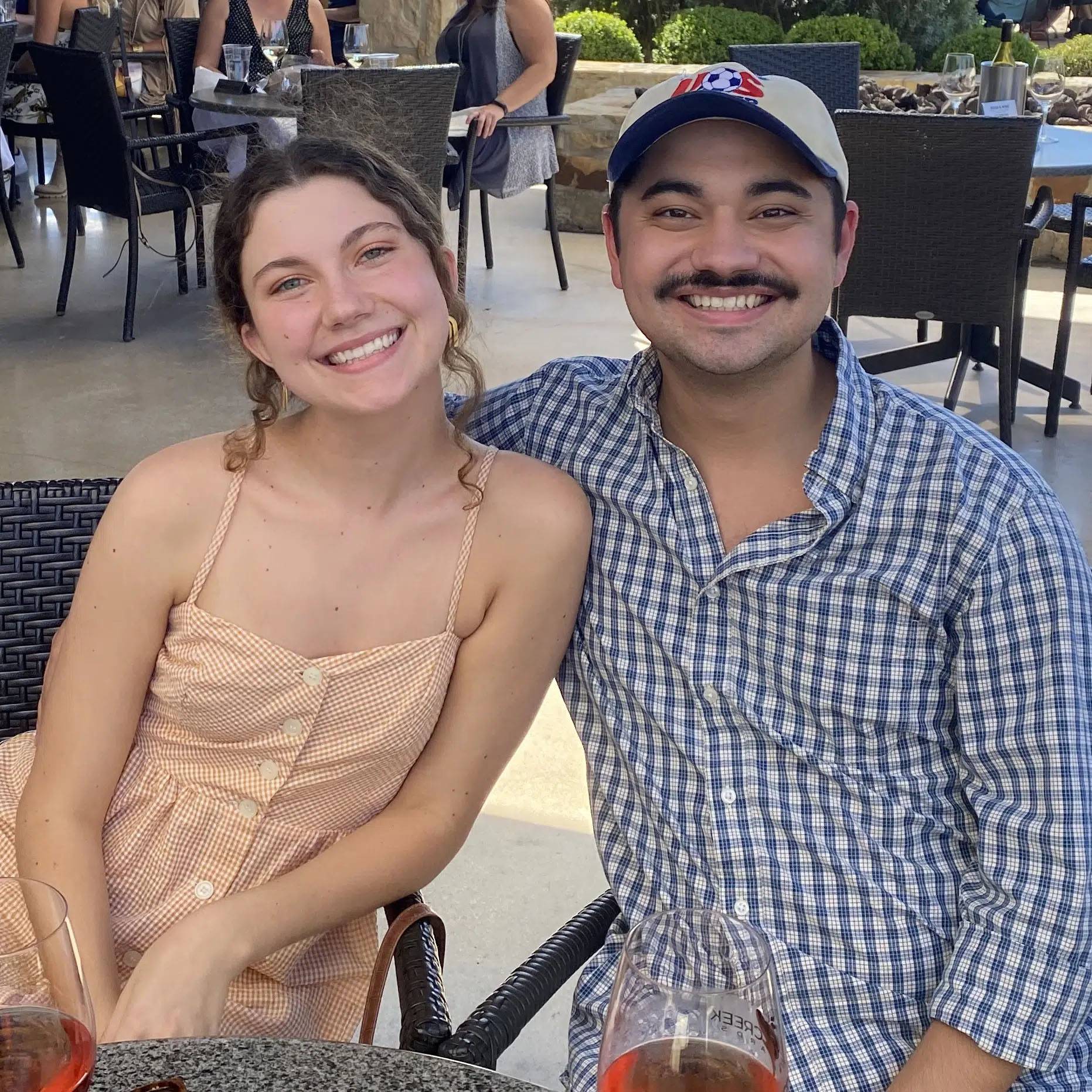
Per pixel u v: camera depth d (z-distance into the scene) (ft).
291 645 4.62
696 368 4.44
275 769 4.64
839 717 4.55
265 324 4.43
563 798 8.44
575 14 27.86
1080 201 13.42
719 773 4.62
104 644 4.64
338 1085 2.97
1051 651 4.20
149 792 4.81
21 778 5.02
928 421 4.46
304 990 4.84
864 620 4.44
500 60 17.79
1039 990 4.16
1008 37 15.66
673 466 4.66
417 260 4.49
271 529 4.61
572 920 4.59
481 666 4.76
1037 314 18.16
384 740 4.61
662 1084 2.81
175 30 19.56
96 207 17.15
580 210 23.56
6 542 5.10
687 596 4.66
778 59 18.06
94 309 18.33
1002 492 4.30
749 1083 2.79
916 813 4.54
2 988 2.73
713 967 3.07
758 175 4.36
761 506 4.65
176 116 20.61
